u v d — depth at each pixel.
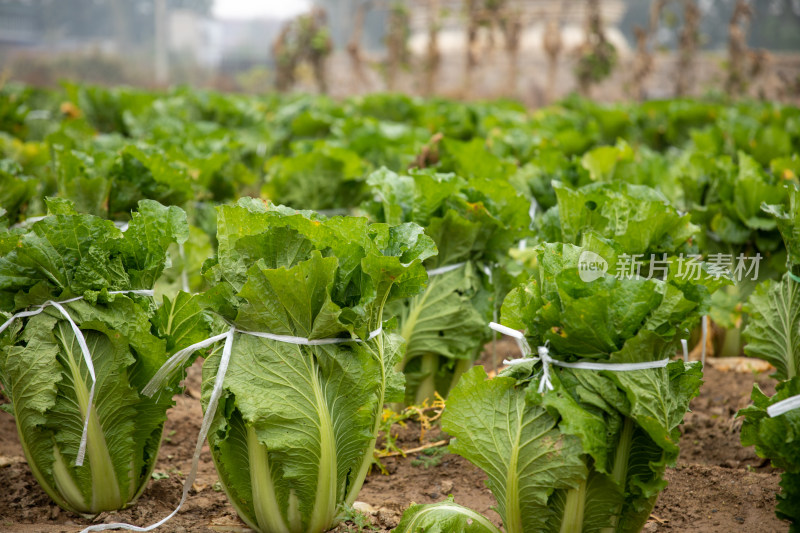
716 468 5.02
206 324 4.23
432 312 5.64
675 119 13.88
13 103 10.78
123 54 57.56
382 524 4.28
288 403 3.65
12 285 3.90
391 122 13.49
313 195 8.07
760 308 5.29
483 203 5.72
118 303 3.96
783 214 4.91
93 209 6.04
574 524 3.52
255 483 3.79
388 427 5.19
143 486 4.42
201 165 7.79
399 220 5.52
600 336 3.39
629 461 3.55
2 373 4.04
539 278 3.75
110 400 4.01
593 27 26.03
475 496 4.77
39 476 4.17
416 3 35.66
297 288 3.57
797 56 29.39
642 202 4.82
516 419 3.54
